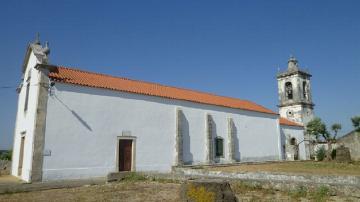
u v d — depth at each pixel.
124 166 20.45
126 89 21.69
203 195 7.22
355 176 11.83
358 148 35.44
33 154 16.64
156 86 26.34
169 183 14.80
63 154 17.73
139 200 10.36
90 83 20.08
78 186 14.53
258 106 34.62
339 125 36.97
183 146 24.19
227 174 15.70
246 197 10.46
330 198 9.97
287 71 44.72
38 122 17.11
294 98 43.44
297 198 10.16
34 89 18.61
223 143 27.53
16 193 12.60
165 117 23.39
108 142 19.80
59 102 18.16
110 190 12.62
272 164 25.23
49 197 11.30
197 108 25.95
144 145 21.64
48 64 17.98
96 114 19.59
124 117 20.92
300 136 38.62
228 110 28.72
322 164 24.55
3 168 23.55
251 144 30.47
